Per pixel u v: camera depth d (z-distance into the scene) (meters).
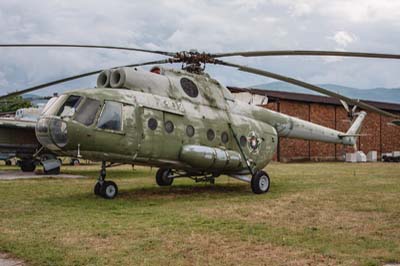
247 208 9.98
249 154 13.80
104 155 10.98
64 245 6.43
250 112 14.53
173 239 6.84
